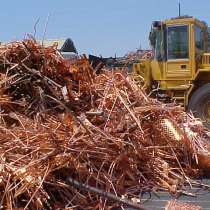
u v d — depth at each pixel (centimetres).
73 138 275
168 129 336
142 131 307
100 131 287
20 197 253
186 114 380
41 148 271
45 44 336
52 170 261
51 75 334
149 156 316
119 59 816
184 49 1134
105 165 283
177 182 303
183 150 334
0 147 275
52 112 317
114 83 342
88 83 338
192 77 1126
